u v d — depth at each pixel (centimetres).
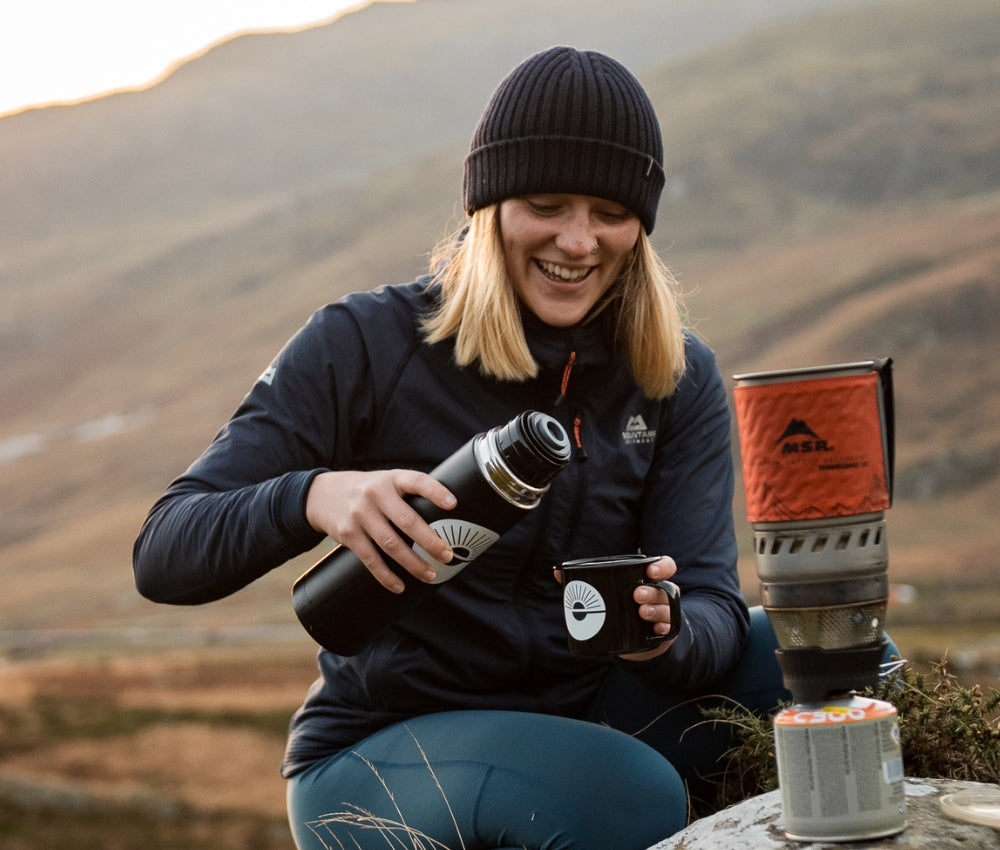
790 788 201
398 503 233
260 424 279
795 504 201
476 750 261
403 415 290
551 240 284
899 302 17312
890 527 13088
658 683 267
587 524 291
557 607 289
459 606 278
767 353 17112
